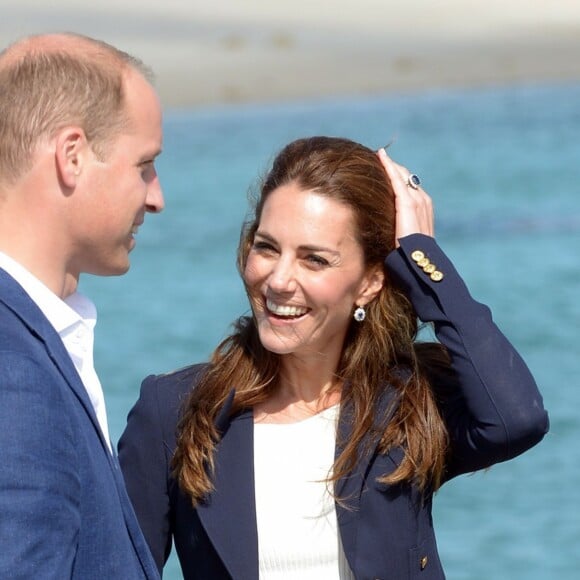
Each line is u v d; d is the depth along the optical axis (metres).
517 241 62.47
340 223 12.20
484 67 111.81
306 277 12.20
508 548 31.50
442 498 34.44
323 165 12.27
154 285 56.12
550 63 112.62
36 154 9.59
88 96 9.69
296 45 116.19
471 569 30.45
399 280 12.50
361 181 12.31
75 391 9.50
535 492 34.53
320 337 12.44
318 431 12.53
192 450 12.25
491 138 87.38
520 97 102.44
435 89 106.50
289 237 12.13
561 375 44.53
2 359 9.12
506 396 12.05
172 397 12.73
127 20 120.44
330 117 95.94
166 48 112.81
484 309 12.40
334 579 12.16
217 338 49.00
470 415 12.33
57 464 9.03
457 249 61.66
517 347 47.97
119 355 47.00
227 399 12.35
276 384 12.79
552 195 71.81
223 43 115.44
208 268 58.59
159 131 10.20
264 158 81.12
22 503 8.78
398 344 12.80
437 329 12.36
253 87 104.75
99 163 9.77
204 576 12.40
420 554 12.30
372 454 12.23
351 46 116.81
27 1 121.94
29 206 9.65
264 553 12.16
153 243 63.06
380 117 95.81
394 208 12.69
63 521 9.01
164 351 47.56
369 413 12.32
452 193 73.44
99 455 9.59
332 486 12.21
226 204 69.81
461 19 125.75
